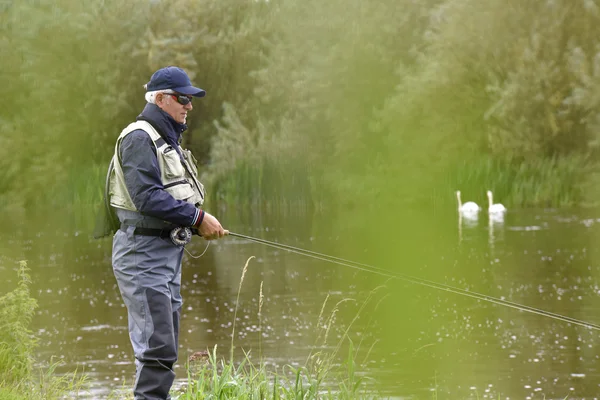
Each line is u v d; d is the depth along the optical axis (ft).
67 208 406.62
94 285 179.22
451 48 372.38
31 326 137.90
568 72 351.46
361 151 400.26
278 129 436.76
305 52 457.27
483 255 204.85
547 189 333.21
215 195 405.18
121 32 476.13
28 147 436.35
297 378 61.36
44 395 71.92
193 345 123.75
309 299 158.51
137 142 49.44
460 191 346.13
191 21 496.64
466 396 95.04
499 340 122.21
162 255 50.34
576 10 355.36
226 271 198.59
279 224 302.86
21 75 454.40
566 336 125.08
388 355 113.60
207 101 493.77
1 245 254.06
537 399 94.68
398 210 345.72
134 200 49.26
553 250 207.72
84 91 458.91
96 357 114.93
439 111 371.56
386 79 419.74
